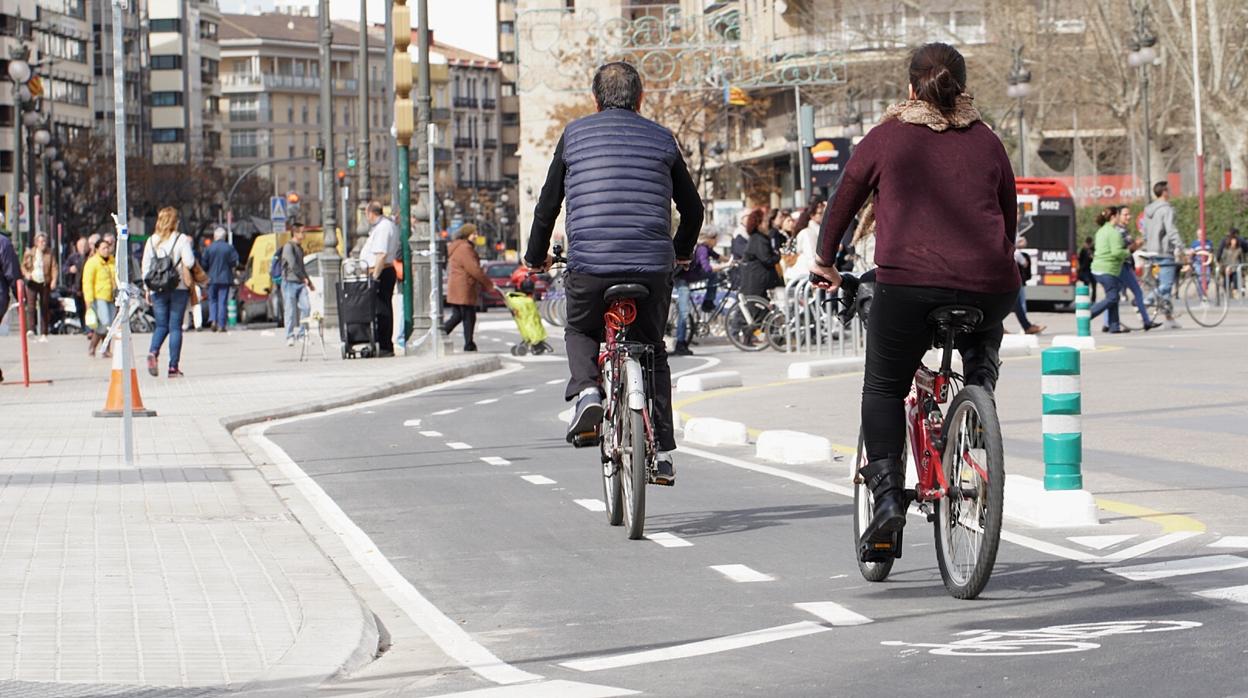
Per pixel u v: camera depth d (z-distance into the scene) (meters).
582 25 102.75
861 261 33.12
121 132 23.69
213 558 15.63
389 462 24.22
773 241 49.44
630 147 16.23
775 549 15.78
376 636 12.65
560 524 17.80
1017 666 10.57
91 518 18.17
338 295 48.78
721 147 125.81
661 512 18.44
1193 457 21.41
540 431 28.33
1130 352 41.62
